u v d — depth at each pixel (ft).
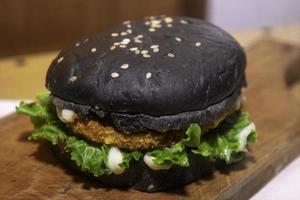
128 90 0.80
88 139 0.86
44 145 1.00
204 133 0.88
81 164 0.84
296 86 1.36
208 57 0.86
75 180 0.89
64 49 0.93
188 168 0.86
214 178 0.90
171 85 0.81
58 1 1.67
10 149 0.98
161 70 0.82
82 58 0.86
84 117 0.84
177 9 1.89
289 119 1.10
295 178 0.97
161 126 0.81
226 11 1.96
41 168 0.93
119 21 1.81
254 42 1.46
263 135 1.04
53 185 0.88
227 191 0.87
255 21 2.03
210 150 0.86
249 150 0.99
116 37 0.91
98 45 0.89
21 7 1.63
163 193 0.86
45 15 1.67
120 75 0.82
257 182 0.93
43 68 1.41
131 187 0.87
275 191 0.93
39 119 0.95
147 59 0.84
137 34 0.92
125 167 0.82
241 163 0.95
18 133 1.04
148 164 0.83
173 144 0.83
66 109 0.85
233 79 0.88
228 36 0.96
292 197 0.91
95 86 0.82
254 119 1.10
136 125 0.81
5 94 1.27
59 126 0.92
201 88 0.82
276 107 1.15
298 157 1.04
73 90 0.83
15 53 1.63
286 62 1.34
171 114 0.81
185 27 0.95
